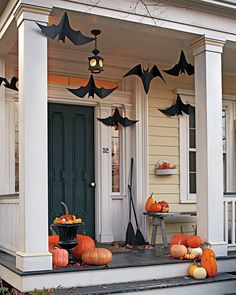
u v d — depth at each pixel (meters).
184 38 5.46
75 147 6.85
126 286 4.50
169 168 7.14
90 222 6.91
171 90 7.46
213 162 5.30
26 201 4.30
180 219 7.33
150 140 7.21
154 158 7.22
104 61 6.96
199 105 5.43
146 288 4.48
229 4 5.25
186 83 7.59
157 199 7.17
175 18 5.14
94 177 6.97
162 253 5.73
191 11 5.25
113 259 5.18
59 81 6.75
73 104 6.85
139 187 7.06
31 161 4.35
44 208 4.36
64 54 6.64
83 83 6.89
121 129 7.16
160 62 7.34
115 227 7.02
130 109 7.19
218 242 5.24
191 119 7.64
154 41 6.26
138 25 5.01
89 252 4.74
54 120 6.72
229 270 5.24
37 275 4.23
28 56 4.38
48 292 3.94
